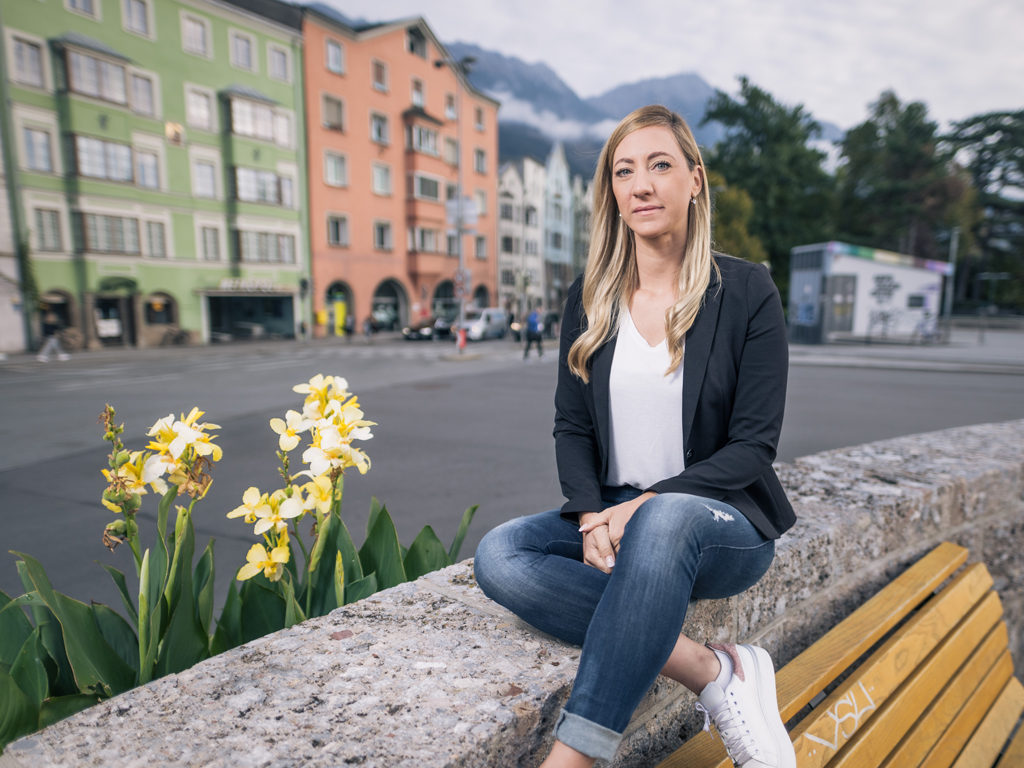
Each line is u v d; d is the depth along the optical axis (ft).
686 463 5.02
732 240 141.28
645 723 4.66
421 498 17.61
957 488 8.24
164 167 96.84
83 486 19.56
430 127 136.67
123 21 90.74
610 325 5.32
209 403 36.55
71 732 3.30
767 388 4.76
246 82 106.22
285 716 3.44
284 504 5.08
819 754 4.42
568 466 5.27
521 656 4.15
